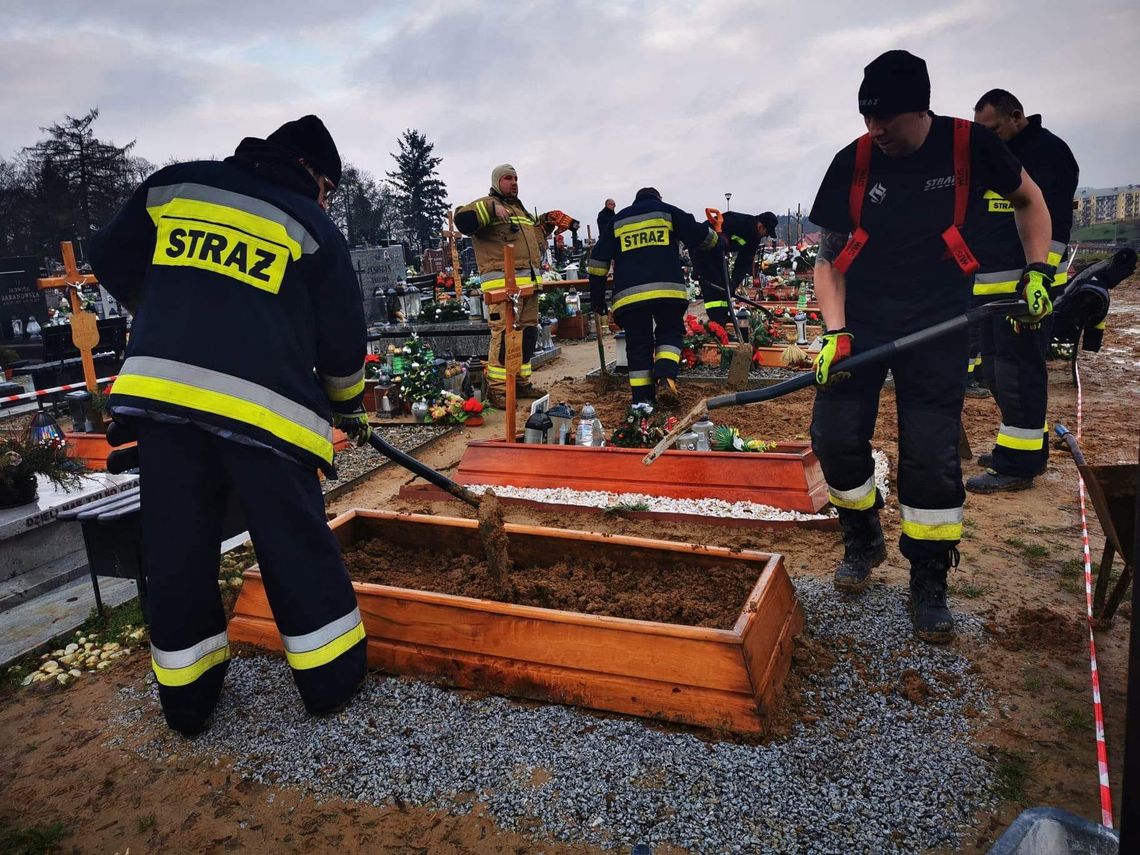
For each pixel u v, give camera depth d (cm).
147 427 287
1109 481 333
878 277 352
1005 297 538
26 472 504
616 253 801
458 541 414
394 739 296
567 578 375
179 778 289
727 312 1094
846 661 331
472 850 245
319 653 303
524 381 966
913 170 333
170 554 290
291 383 293
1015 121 520
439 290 1520
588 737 289
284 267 294
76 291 802
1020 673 321
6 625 424
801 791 257
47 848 257
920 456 342
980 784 257
